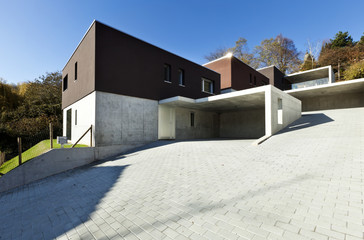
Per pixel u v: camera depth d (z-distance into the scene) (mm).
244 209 2740
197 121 15789
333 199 2764
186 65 14758
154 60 12352
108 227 2732
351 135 7020
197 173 4777
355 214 2334
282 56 35438
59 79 26516
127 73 10734
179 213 2859
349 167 3971
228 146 7934
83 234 2645
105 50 9820
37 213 3803
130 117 10688
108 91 9781
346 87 14977
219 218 2570
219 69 19406
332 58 30688
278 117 10383
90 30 10023
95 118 9195
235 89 19047
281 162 4891
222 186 3746
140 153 8727
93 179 5656
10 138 15891
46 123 19125
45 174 7145
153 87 12133
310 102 19000
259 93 9523
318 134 7879
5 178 6320
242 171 4535
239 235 2145
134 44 11234
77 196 4363
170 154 7520
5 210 4410
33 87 25297
